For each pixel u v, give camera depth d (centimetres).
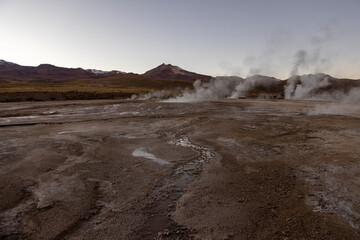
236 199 479
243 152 820
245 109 2434
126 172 636
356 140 979
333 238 353
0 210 436
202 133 1161
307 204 457
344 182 554
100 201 475
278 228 380
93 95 4188
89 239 356
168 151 841
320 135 1095
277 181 568
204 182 569
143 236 365
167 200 482
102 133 1154
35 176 597
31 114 1939
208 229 380
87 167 669
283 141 982
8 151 814
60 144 922
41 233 369
